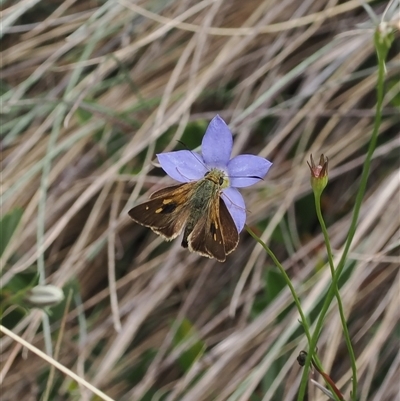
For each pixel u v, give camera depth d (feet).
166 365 2.17
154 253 2.31
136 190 2.23
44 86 2.52
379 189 2.21
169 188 1.85
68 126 2.36
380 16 2.31
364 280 2.19
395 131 2.30
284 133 2.27
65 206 2.32
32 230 2.28
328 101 2.32
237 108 2.32
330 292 1.83
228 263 2.28
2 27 2.31
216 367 2.12
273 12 2.35
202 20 2.45
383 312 2.19
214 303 2.26
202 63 2.39
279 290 2.17
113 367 2.21
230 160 1.89
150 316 2.27
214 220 1.84
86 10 2.60
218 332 2.24
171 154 1.88
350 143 2.28
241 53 2.39
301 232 2.28
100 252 2.32
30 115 2.33
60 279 2.21
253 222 2.26
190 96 2.29
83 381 1.96
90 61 2.32
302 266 2.24
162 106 2.27
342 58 2.30
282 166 2.30
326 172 1.81
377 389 2.14
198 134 2.28
